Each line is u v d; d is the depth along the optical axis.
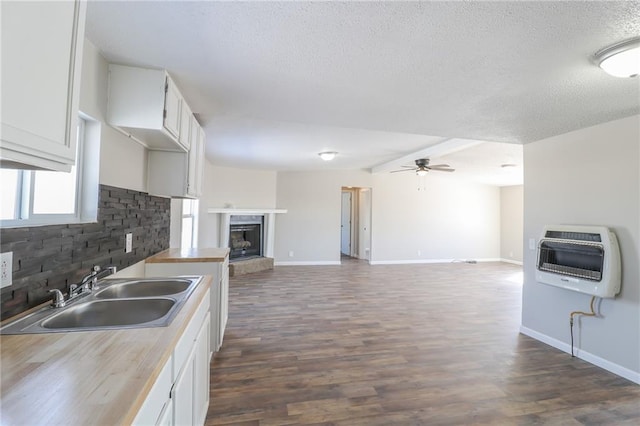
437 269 7.38
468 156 5.33
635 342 2.44
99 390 0.77
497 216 8.90
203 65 1.79
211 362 2.65
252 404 2.08
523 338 3.29
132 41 1.55
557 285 2.84
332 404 2.10
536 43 1.47
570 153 2.94
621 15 1.25
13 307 1.17
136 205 2.31
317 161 6.27
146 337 1.08
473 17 1.29
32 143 0.79
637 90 1.97
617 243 2.54
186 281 1.98
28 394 0.75
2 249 1.10
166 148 2.49
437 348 3.02
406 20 1.32
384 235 8.07
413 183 8.27
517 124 2.72
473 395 2.23
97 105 1.68
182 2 1.25
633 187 2.46
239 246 7.07
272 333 3.32
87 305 1.43
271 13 1.31
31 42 0.79
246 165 6.76
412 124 2.80
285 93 2.17
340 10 1.27
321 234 7.79
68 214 1.61
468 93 2.09
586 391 2.30
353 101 2.28
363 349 2.96
